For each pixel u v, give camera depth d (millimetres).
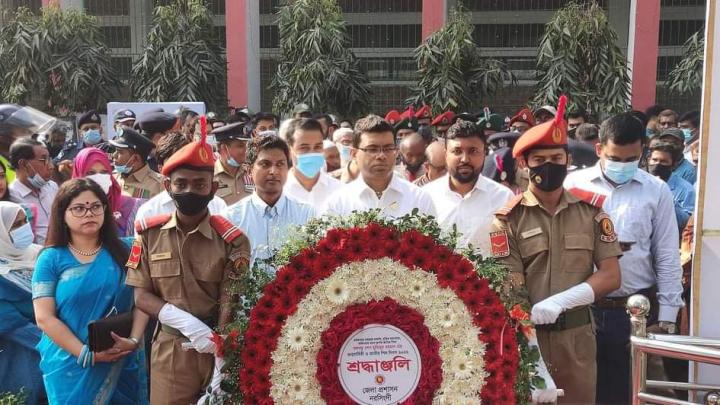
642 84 12008
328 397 2139
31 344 3365
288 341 2156
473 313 2197
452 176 3363
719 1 2225
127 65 15352
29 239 3441
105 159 4242
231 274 2598
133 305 3008
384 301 2189
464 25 10719
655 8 11836
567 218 2785
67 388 2834
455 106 10258
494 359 2170
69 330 2865
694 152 5879
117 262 3023
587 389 2781
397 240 2254
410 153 4875
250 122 7613
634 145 3164
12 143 4551
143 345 3227
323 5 11172
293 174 4027
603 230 2766
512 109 13812
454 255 2260
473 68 10719
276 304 2193
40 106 12297
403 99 14516
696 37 10828
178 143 3932
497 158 4680
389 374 2162
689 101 12961
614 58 9820
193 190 2572
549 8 14836
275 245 2643
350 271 2193
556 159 2705
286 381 2139
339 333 2154
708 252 2326
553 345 2746
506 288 2373
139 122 5828
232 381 2232
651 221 3240
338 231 2250
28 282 3373
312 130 3859
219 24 15633
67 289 2883
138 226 2742
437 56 10516
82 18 11992
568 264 2736
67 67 11469
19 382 3371
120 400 3162
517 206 2854
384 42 15250
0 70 11578
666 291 3184
